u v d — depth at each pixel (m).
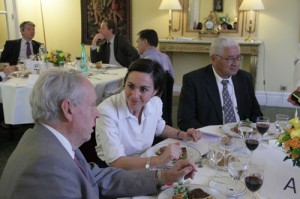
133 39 5.68
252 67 4.97
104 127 1.55
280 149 1.52
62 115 0.99
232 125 1.92
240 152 1.57
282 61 5.01
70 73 1.01
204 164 1.48
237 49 2.26
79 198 0.98
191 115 2.32
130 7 5.52
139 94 1.54
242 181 1.31
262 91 5.20
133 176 1.31
